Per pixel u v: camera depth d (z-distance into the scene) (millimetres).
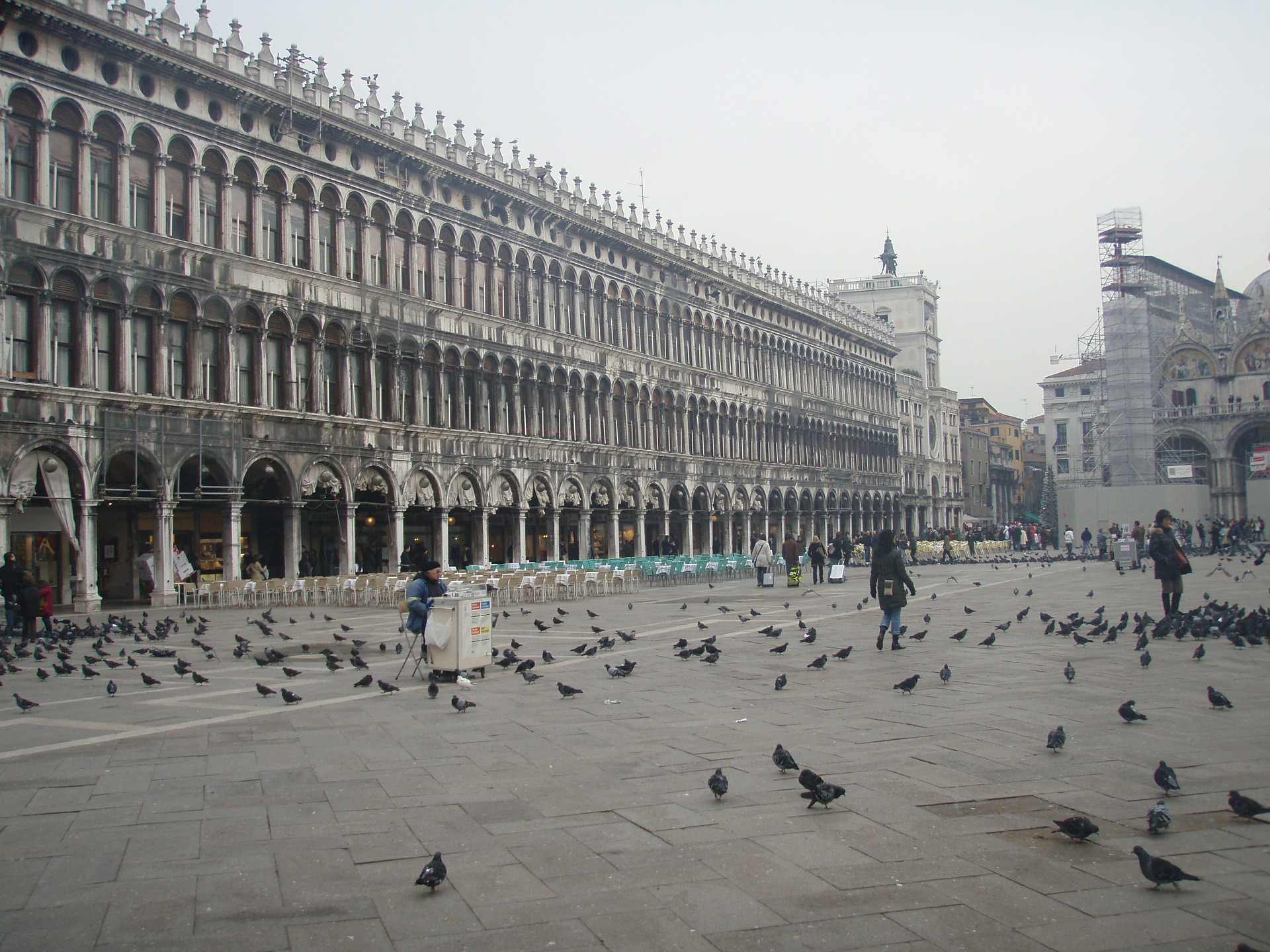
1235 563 57688
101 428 37406
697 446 77625
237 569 42125
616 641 23797
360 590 38531
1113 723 12617
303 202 46812
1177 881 6871
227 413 41719
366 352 49062
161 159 40312
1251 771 10117
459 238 55469
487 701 15266
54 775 10852
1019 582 46562
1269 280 123562
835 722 13070
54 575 39406
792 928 6602
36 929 6723
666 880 7473
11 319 35344
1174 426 111875
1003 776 10086
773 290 91312
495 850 8195
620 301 69375
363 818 9102
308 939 6555
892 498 113500
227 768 11102
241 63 44062
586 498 63844
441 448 52719
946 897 7043
